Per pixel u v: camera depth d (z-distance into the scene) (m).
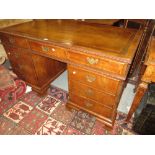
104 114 1.62
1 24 2.12
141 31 1.63
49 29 1.69
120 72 1.17
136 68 2.50
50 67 2.20
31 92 2.23
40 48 1.53
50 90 2.28
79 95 1.64
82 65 1.33
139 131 1.61
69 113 1.90
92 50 1.19
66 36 1.47
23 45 1.66
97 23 1.89
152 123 1.43
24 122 1.79
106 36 1.47
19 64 1.98
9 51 1.93
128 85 2.40
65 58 1.41
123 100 2.10
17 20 2.29
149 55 1.23
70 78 1.54
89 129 1.71
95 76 1.34
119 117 1.84
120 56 1.10
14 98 2.07
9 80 2.01
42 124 1.76
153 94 1.35
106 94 1.41
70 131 1.69
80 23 1.90
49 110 1.94
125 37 1.45
